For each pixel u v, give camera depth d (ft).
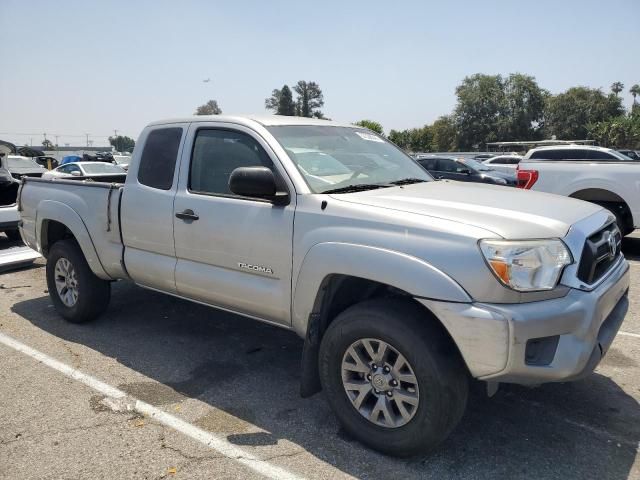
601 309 9.49
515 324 8.58
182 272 13.38
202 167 13.20
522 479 9.41
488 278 8.74
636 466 9.78
